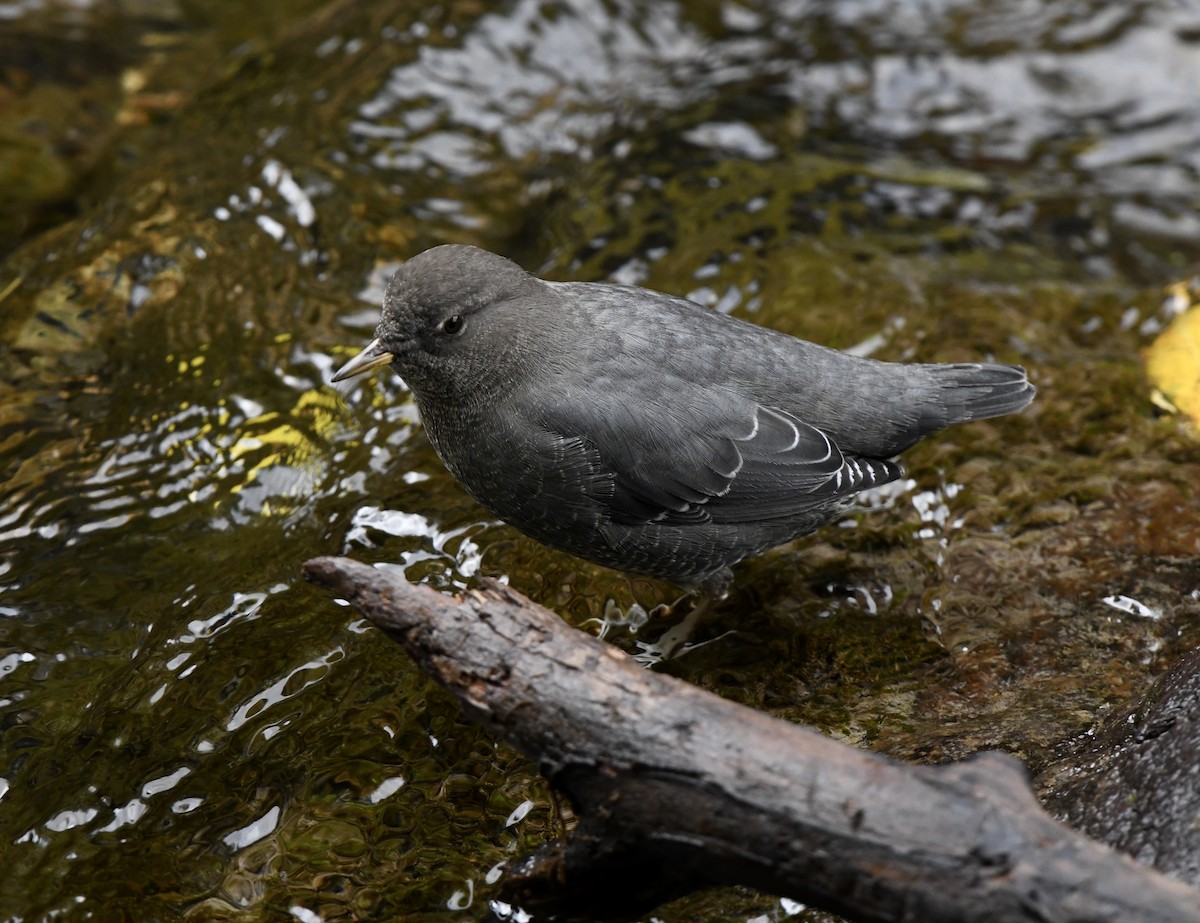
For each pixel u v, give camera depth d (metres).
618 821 4.23
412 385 6.48
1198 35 11.62
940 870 3.82
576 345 6.34
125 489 7.38
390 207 9.55
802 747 4.07
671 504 6.37
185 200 9.45
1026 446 7.48
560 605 6.66
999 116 11.12
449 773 5.68
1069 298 8.91
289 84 10.73
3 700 6.17
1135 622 6.17
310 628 6.46
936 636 6.27
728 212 9.73
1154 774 4.69
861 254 9.32
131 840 5.47
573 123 10.58
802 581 6.74
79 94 11.34
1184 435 7.46
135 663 6.34
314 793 5.60
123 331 8.42
